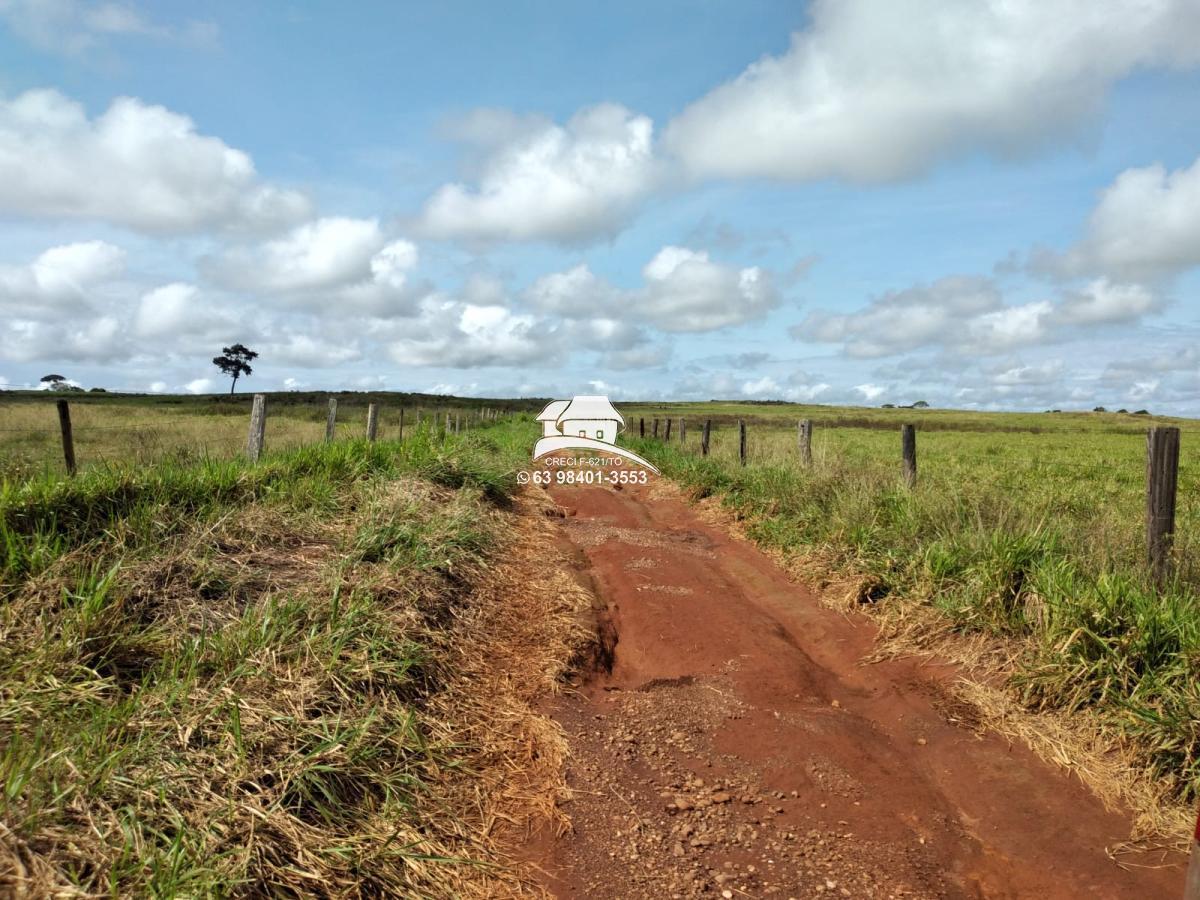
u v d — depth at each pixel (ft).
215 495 20.36
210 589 15.31
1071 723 14.35
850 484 30.35
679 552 29.71
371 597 15.81
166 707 10.62
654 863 10.98
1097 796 12.52
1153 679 13.87
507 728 14.46
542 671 17.17
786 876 10.75
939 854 11.34
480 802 12.02
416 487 27.66
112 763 9.06
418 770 12.12
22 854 7.45
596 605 22.34
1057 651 15.20
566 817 11.96
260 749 10.52
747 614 21.80
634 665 19.48
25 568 13.69
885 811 12.42
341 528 21.21
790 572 26.20
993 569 19.08
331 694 12.45
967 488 28.07
